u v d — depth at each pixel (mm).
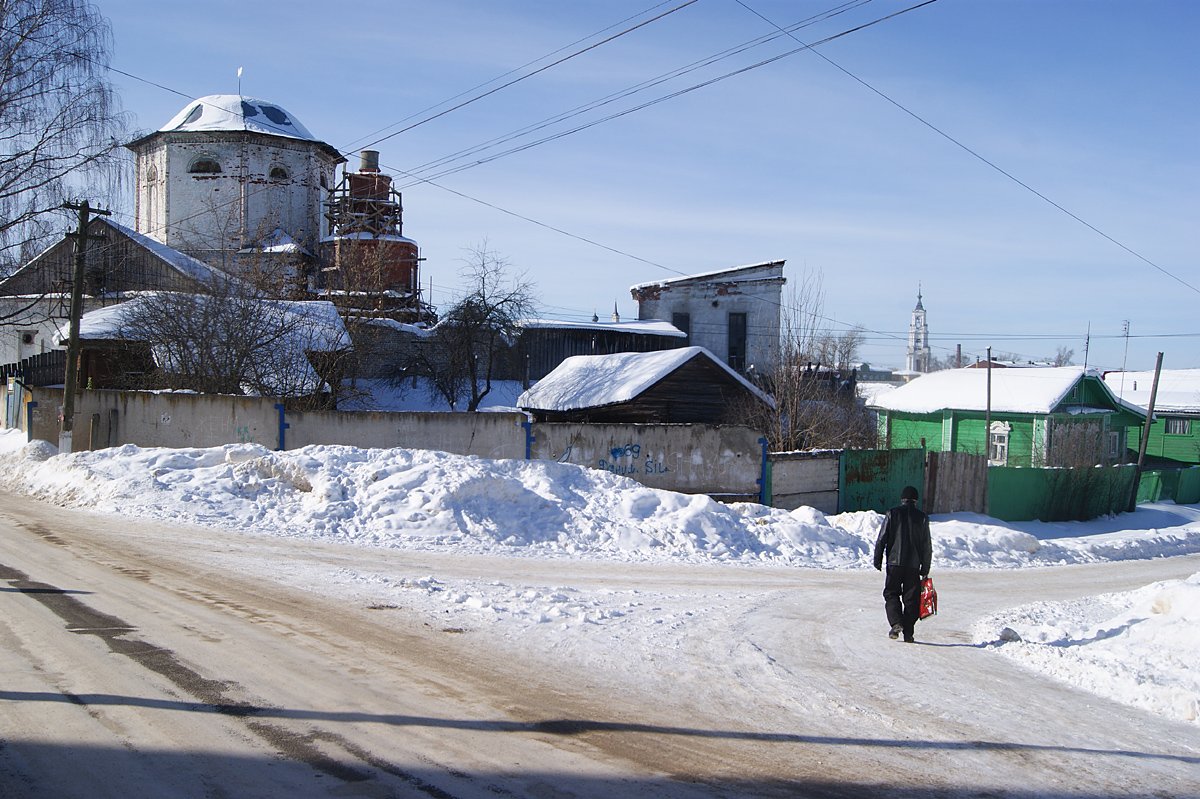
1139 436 58625
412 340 43375
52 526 14320
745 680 7789
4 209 26688
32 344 44344
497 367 48031
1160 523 34562
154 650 7652
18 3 26500
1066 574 19453
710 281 59344
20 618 8531
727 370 36469
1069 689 8273
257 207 49688
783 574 15281
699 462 24047
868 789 5453
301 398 31469
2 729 5785
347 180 51812
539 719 6473
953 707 7340
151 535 13930
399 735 5996
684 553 16750
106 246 29516
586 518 17484
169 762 5391
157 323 30625
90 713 6125
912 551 10148
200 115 50688
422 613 9586
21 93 26531
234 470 17797
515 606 10102
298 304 35906
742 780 5512
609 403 33969
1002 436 45312
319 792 5062
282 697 6633
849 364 61594
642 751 5938
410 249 50344
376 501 16578
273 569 11773
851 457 26047
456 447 23266
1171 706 7723
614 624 9602
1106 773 5953
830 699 7344
